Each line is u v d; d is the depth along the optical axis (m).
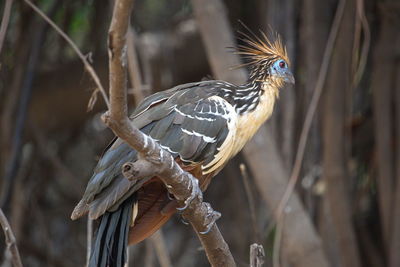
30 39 13.55
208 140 7.40
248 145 11.00
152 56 13.63
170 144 7.31
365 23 10.77
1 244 14.64
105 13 14.31
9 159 13.23
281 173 10.92
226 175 15.47
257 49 9.05
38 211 14.95
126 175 5.94
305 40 12.52
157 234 10.35
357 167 14.00
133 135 5.66
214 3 11.55
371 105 13.84
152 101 7.72
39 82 14.25
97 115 15.40
